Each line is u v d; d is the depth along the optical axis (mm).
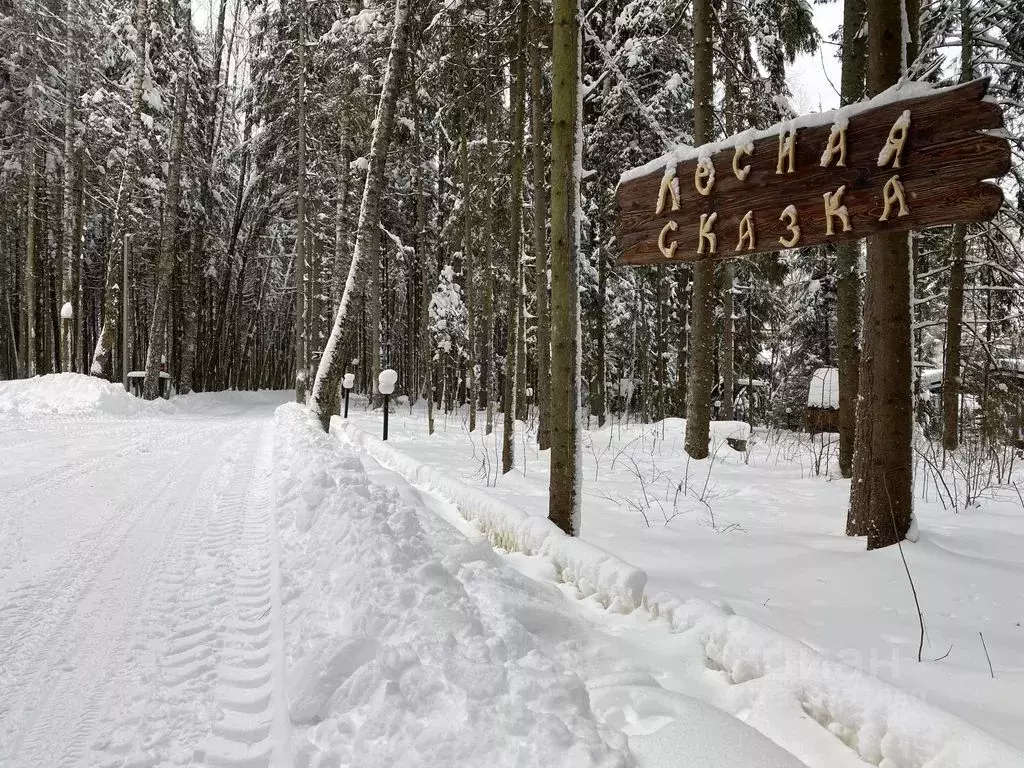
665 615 2996
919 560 3797
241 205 32219
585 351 20906
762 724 2105
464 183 15734
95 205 26688
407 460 8062
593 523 5207
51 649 2871
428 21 13945
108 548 4375
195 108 26797
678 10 11344
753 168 3643
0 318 28625
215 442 10883
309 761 1964
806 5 11805
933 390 17609
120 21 21859
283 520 4996
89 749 2152
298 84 21594
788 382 23453
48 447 9438
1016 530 4840
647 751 1859
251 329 41531
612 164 14914
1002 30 9148
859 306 8203
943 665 2500
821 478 7855
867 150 3197
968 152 2883
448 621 2609
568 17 4262
